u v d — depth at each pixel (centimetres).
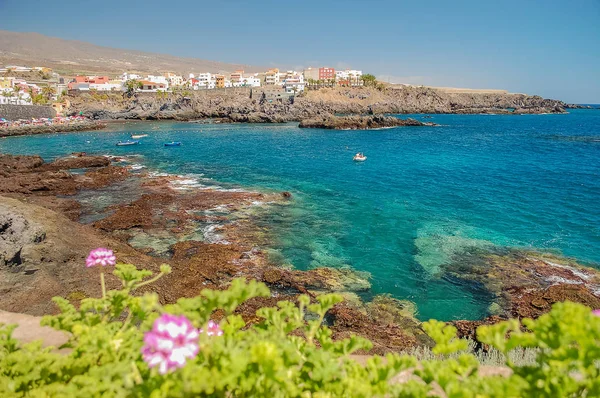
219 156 5238
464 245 1967
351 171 4141
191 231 2145
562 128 10231
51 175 3425
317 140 7394
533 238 2062
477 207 2681
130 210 2483
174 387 251
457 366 300
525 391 252
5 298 1145
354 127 10094
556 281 1570
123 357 317
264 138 7731
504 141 7219
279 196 2942
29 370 324
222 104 14350
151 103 13188
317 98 15925
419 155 5384
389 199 2908
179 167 4369
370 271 1683
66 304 388
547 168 4291
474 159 5003
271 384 270
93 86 14825
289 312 368
